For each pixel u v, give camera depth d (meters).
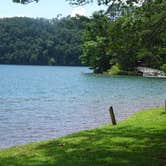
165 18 19.50
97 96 62.84
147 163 15.16
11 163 15.97
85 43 134.62
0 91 74.12
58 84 94.75
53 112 42.56
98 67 138.38
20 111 43.59
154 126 24.64
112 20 19.67
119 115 39.25
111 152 17.28
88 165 15.12
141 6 19.39
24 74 150.12
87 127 32.22
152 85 88.56
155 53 21.92
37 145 20.31
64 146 19.25
